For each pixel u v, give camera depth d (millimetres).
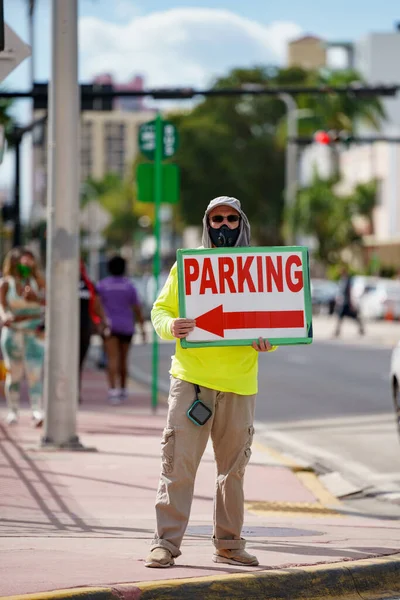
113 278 25891
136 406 25156
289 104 99250
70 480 15367
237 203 10000
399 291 74938
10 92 29188
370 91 35000
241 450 9992
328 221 99438
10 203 47312
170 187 22500
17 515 12914
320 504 14648
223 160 111375
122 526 12344
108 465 16719
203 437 9891
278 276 9812
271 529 12453
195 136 111562
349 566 10156
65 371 18203
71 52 18188
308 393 29391
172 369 9984
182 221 114250
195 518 13109
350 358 42438
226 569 9859
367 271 97625
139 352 46594
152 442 19297
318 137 49094
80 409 24406
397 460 18719
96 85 31922
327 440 21031
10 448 18219
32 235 47750
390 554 10828
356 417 24438
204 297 9758
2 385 27297
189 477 9930
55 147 18219
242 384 9883
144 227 166375
